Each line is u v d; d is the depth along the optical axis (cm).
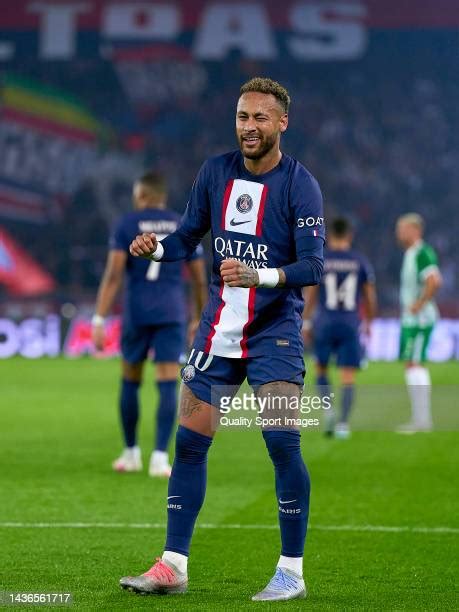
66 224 11231
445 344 8525
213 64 11750
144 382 6538
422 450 3753
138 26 11656
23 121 11344
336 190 11625
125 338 3119
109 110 11562
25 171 11212
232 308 1739
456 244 11456
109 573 1933
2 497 2767
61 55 11581
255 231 1748
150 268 3066
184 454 1758
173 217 3119
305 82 11800
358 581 1891
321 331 4191
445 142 11706
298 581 1747
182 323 3119
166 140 11606
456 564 2036
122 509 2598
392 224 11531
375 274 11319
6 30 11519
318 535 2317
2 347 8738
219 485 2994
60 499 2736
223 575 1922
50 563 2014
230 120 11712
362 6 11719
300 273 1678
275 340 1731
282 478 1728
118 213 11369
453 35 11681
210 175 1792
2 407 5094
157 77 11650
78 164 11419
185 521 1761
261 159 1745
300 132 11775
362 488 2950
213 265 1802
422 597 1769
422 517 2527
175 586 1756
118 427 4372
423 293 4269
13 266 10850
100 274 10962
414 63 11744
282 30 11769
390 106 11769
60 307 9462
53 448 3756
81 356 8706
